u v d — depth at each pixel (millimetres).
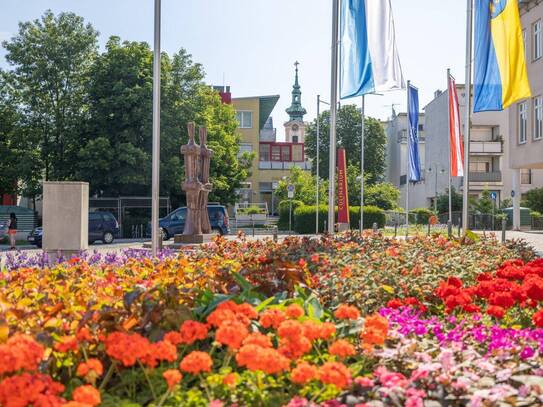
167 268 8352
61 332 4262
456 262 10047
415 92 29391
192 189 24469
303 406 3375
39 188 43938
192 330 3998
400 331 4953
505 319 6023
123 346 3547
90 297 5508
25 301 5320
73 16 43875
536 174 65188
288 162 76125
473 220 49688
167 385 3840
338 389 3674
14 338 3309
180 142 43562
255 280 6090
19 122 42656
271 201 74938
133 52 42844
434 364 3971
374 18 15516
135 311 4477
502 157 65312
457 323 5645
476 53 17547
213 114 50938
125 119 41531
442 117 65125
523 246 14570
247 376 3912
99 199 40719
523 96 16812
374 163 76875
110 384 4102
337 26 17203
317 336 4062
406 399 3588
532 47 34000
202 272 7332
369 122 77125
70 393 3787
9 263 10203
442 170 65000
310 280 6500
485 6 17344
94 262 10523
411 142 29562
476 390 3682
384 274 7875
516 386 3861
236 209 55250
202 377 4004
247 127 71188
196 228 24672
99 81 42531
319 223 45750
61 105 42812
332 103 17172
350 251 11383
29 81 42594
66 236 12492
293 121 103562
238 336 3668
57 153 42938
